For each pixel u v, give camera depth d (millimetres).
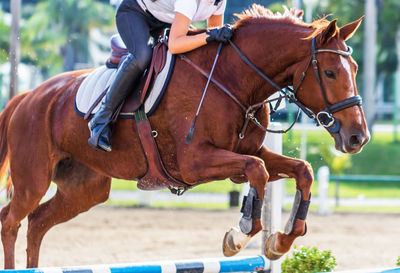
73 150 8758
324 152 28047
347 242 16203
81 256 13586
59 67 66188
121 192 28062
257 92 7629
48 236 16141
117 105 7945
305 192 7254
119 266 6738
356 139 6844
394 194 29391
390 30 60719
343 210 23281
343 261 13594
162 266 7023
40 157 8938
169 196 26547
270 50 7461
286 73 7480
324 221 20109
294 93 7402
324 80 7020
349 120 6875
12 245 9281
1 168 9711
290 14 7664
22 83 50094
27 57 64875
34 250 9719
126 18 8016
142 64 7832
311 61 7141
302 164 7367
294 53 7316
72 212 9797
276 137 8508
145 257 13641
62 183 9633
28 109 9141
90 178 9578
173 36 7602
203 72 7617
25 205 9117
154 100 7754
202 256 13828
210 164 7277
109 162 8438
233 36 7742
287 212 20703
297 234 7227
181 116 7598
